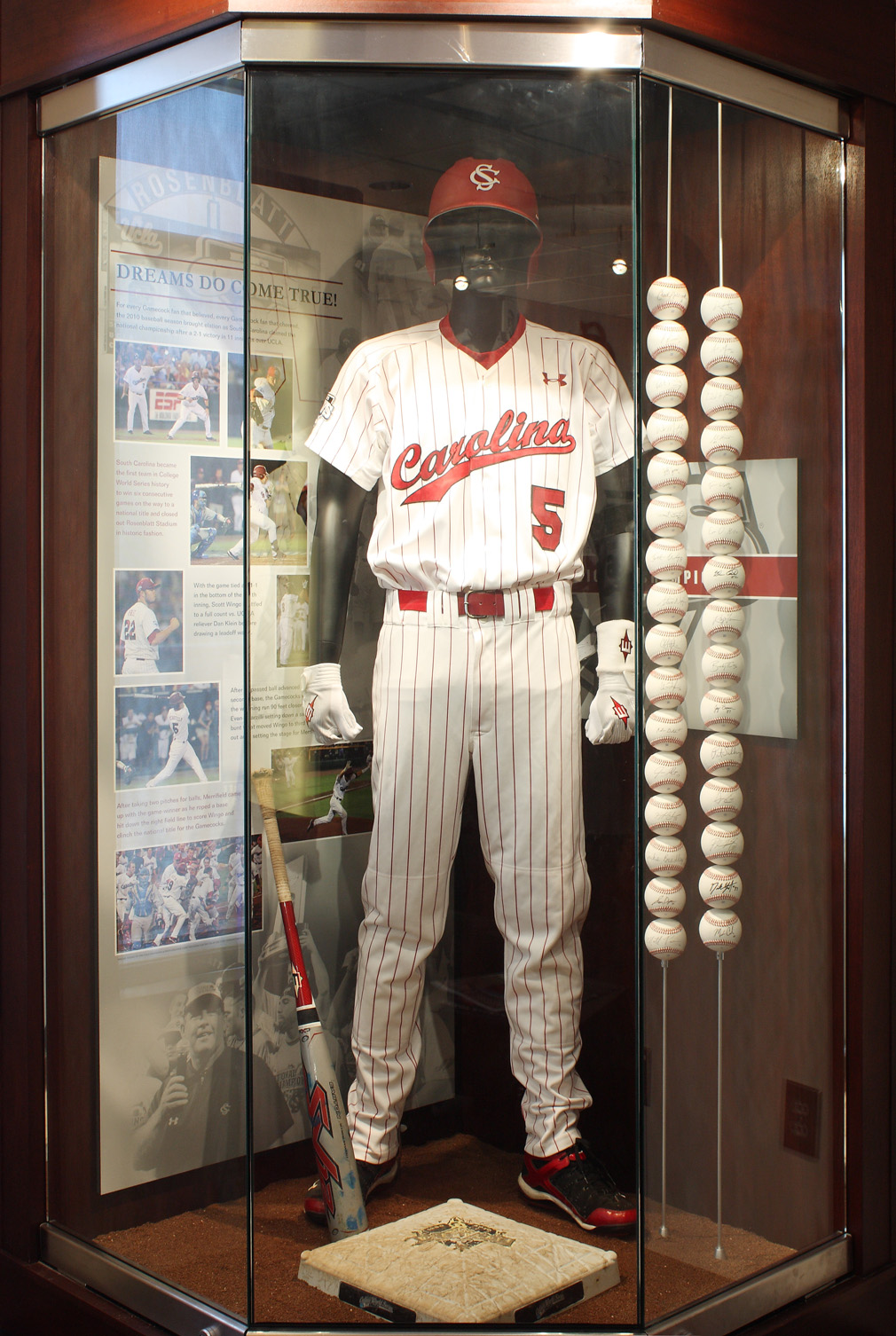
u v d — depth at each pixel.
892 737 1.84
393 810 1.66
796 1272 1.69
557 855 1.63
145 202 1.68
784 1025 1.76
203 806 1.67
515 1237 1.59
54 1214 1.83
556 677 1.63
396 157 1.59
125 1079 1.75
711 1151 1.65
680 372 1.60
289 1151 1.64
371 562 1.66
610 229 1.56
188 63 1.59
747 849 1.68
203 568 1.66
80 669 1.80
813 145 1.75
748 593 1.69
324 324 1.61
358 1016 1.70
